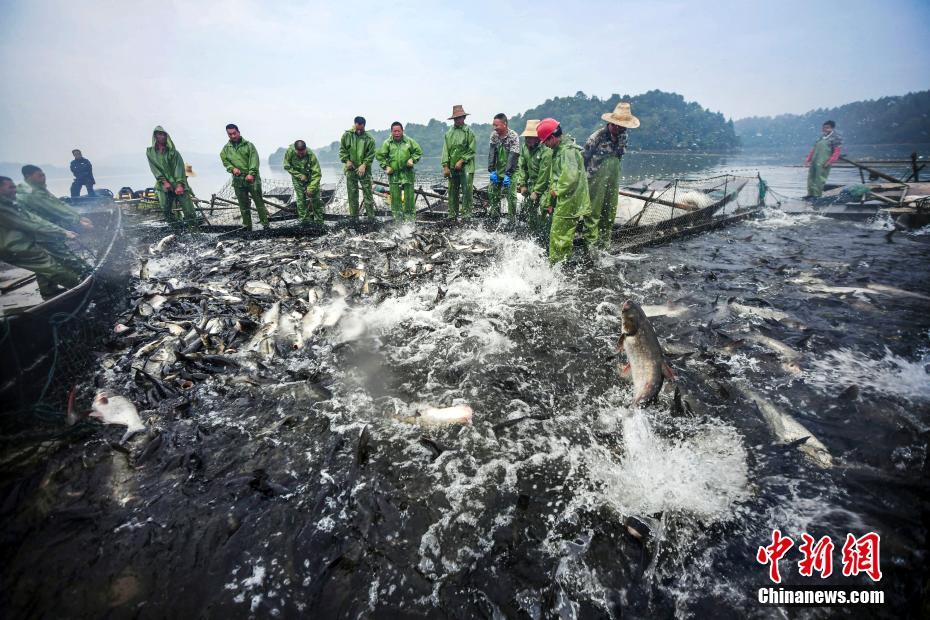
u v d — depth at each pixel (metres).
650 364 4.16
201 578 2.88
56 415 4.23
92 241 8.48
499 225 11.77
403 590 2.76
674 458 3.73
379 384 5.00
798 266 8.56
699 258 9.30
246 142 11.16
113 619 2.63
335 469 3.76
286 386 5.00
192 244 11.30
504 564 2.90
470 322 6.33
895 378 4.73
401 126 11.36
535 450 3.91
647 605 2.63
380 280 7.86
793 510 3.21
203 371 5.29
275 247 10.79
